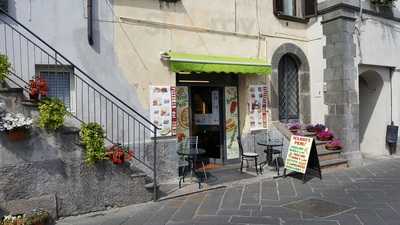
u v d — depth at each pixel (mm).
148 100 8008
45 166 5801
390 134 11656
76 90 7168
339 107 10117
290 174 8664
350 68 10188
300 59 10797
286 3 10672
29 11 6691
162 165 8062
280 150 9555
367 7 10742
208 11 8992
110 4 7570
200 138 9984
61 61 6984
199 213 6016
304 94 10891
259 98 9875
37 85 5785
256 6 9859
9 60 6488
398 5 11820
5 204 5453
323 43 10547
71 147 6027
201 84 9289
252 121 9734
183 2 8586
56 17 6949
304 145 8312
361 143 12406
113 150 6426
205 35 8930
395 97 11875
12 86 6395
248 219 5648
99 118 7375
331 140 10125
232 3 9406
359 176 8570
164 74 8219
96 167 6242
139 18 7930
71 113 6523
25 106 5645
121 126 7609
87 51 7281
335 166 9531
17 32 6391
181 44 8539
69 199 6008
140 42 7934
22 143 5609
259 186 7684
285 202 6516
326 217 5656
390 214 5711
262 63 9391
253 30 9773
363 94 12445
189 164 8844
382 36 11297
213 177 8438
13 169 5539
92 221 5793
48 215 5605
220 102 9672
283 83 10703
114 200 6410
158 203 6656
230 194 7109
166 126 8180
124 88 7699
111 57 7559
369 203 6328
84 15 7262
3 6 6465
